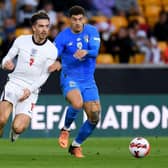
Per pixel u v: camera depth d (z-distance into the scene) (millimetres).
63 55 35812
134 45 55938
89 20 59219
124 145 42969
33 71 32438
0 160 33406
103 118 47344
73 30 35500
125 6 65500
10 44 52875
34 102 32875
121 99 47531
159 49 57938
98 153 37406
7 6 61969
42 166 30812
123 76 47469
